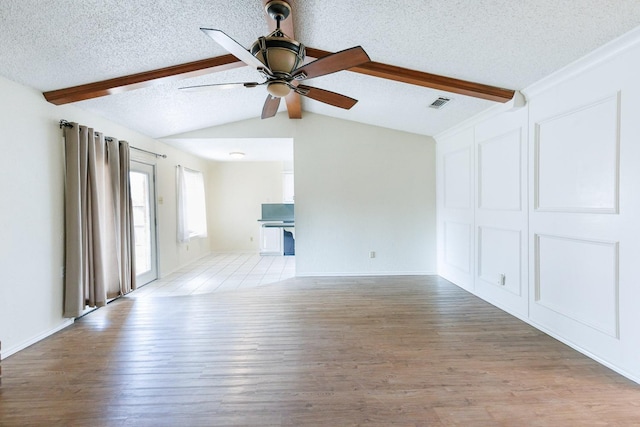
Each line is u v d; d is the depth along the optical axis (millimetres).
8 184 2514
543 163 2768
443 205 4816
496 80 2830
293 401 1891
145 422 1726
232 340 2729
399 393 1953
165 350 2555
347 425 1688
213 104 3990
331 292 4156
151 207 4895
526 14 1943
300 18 2252
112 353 2510
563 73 2492
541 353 2430
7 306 2492
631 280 2027
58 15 1964
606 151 2172
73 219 3049
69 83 2768
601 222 2217
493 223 3541
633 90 1989
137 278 4457
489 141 3600
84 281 3199
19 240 2600
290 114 4648
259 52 2014
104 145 3559
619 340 2117
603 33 1997
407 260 5074
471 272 4059
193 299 3910
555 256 2664
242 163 7781
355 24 2309
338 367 2266
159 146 5078
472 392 1953
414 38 2406
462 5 1960
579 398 1876
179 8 2072
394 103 3908
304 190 4984
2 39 2090
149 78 2822
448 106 3670
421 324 3035
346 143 4973
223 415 1776
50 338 2797
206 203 7492
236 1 2062
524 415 1739
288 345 2623
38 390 2018
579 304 2432
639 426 1643
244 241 7797
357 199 5012
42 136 2834
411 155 5020
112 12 2016
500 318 3166
